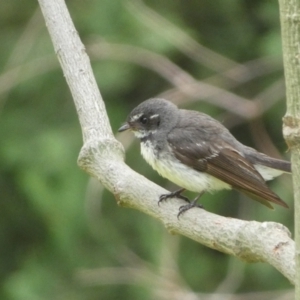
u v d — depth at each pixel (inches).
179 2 597.3
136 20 552.1
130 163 555.8
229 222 203.9
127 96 592.7
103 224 543.8
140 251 543.8
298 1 149.2
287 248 173.8
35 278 552.7
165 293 450.3
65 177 540.1
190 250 553.6
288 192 514.3
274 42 554.3
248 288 531.8
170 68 521.3
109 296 546.3
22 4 612.4
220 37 606.9
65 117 578.9
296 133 152.2
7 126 574.6
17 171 563.8
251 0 602.5
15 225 614.2
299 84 151.4
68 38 273.6
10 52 593.6
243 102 509.0
